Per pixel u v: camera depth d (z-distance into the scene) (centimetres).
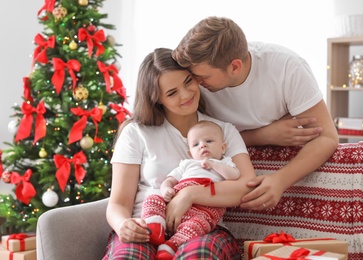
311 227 222
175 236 199
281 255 184
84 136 360
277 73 222
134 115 227
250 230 233
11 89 474
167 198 210
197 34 208
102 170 359
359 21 435
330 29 458
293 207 227
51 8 362
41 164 356
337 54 454
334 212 219
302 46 479
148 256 194
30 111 354
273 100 226
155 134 224
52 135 357
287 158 230
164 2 523
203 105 235
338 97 458
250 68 222
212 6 506
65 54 357
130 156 221
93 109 354
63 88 361
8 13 472
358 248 213
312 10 475
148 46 530
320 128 221
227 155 222
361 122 428
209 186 210
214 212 210
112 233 218
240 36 212
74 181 365
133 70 536
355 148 221
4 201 370
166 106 216
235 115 233
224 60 209
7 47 472
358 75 445
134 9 534
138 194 221
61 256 211
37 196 360
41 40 362
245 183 213
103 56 368
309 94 221
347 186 219
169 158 221
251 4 492
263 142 233
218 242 195
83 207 226
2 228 372
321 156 220
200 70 210
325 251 192
